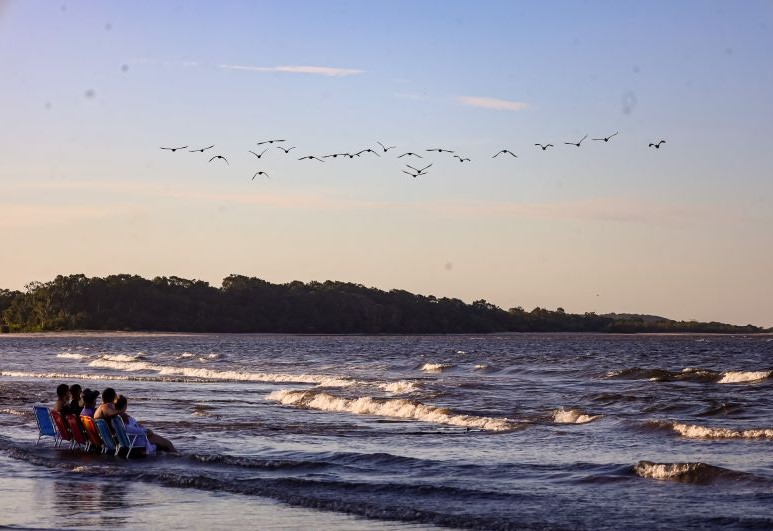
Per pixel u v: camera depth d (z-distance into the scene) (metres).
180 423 26.50
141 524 13.86
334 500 15.30
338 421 27.30
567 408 30.09
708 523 13.41
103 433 20.44
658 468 16.98
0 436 24.11
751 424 25.36
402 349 115.19
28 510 14.88
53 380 50.50
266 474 17.92
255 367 63.97
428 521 13.94
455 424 26.25
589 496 15.45
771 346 134.75
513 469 18.06
